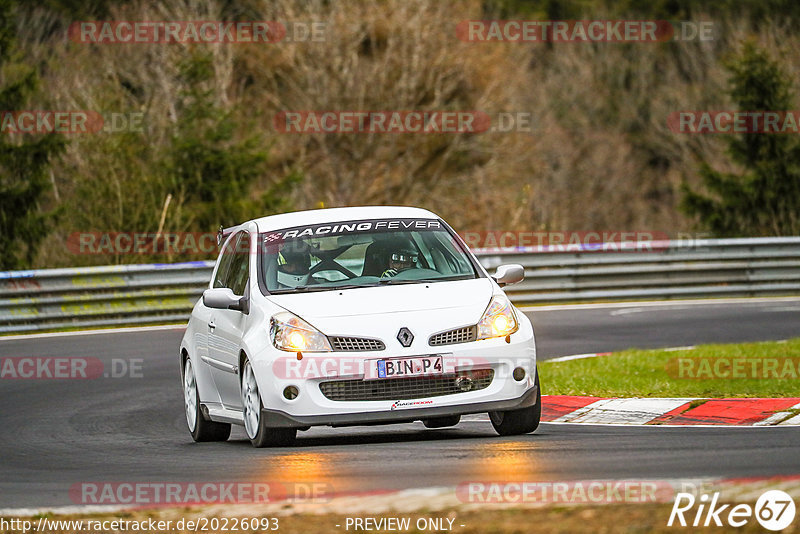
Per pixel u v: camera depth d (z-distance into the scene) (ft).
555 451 94.68
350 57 515.09
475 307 104.88
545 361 172.04
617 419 122.62
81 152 370.53
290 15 513.86
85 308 253.24
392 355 100.63
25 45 464.65
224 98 474.90
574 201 617.62
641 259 293.43
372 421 100.37
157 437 123.24
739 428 107.76
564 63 640.99
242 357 107.34
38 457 108.99
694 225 440.04
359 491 79.71
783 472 80.28
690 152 625.82
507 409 102.78
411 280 110.63
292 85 513.86
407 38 517.96
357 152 512.22
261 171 399.85
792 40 586.04
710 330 214.69
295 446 106.32
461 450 97.50
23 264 358.43
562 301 285.23
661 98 642.22
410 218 118.62
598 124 641.40
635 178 639.35
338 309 104.01
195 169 380.99
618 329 221.66
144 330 244.63
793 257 300.40
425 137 520.42
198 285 268.41
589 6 655.76
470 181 527.81
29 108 424.46
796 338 194.29
